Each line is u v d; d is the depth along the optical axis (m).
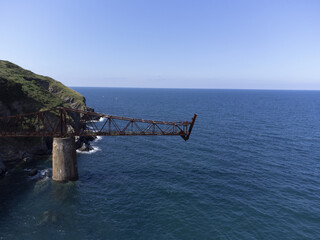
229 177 46.91
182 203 36.72
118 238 28.47
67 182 43.12
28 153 56.44
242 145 70.56
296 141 75.62
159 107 183.88
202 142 74.19
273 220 32.31
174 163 55.38
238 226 31.00
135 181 45.00
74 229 29.84
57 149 42.38
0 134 42.88
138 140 78.31
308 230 30.23
